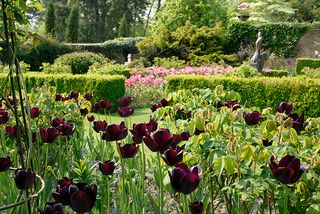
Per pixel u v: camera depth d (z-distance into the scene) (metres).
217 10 21.83
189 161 2.27
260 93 7.74
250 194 2.01
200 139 2.14
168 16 22.25
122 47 22.95
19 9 2.16
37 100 3.62
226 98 3.13
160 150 1.84
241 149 2.03
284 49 21.28
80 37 34.50
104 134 2.09
